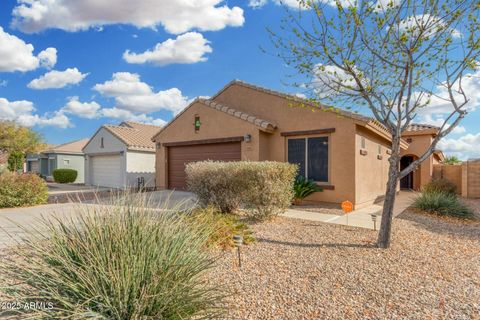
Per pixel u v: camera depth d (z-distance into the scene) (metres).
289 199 8.22
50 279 2.74
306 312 3.29
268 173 7.75
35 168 32.84
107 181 21.17
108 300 2.61
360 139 11.29
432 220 8.86
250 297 3.61
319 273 4.39
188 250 3.36
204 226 4.75
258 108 13.27
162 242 3.23
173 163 15.95
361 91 6.04
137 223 3.43
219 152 13.80
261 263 4.76
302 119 11.88
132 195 5.09
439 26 5.57
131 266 2.84
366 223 8.02
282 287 3.90
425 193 10.98
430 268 4.68
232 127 13.09
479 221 8.99
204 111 14.26
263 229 7.02
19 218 8.31
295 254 5.22
